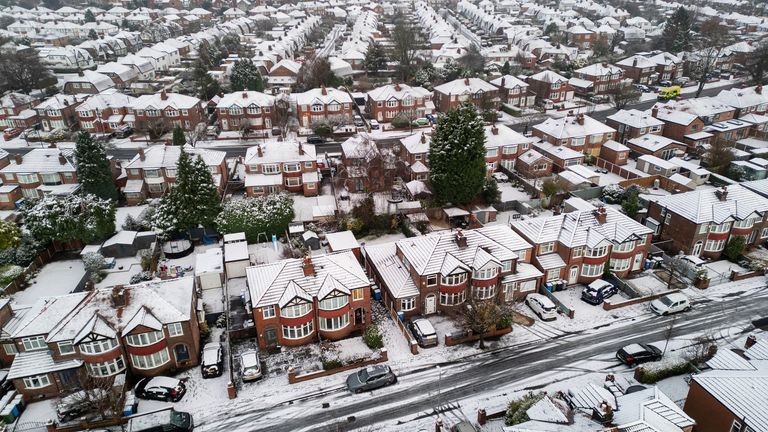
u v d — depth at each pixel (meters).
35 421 44.75
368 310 54.78
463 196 78.12
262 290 51.66
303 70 152.50
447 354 51.91
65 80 148.12
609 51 196.25
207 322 56.66
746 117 110.12
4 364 50.72
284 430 43.44
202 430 43.56
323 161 98.94
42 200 73.31
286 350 52.59
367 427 43.41
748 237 67.38
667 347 51.53
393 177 89.31
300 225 75.00
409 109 125.44
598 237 60.69
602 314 57.47
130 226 74.94
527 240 62.25
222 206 76.38
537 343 53.31
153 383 47.06
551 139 99.06
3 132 121.62
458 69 151.12
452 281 56.19
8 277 62.28
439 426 42.06
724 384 38.12
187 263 68.88
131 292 50.12
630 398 38.16
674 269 62.34
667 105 111.56
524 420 38.34
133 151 109.50
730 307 57.66
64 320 47.25
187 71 166.88
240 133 117.50
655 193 84.94
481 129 76.12
